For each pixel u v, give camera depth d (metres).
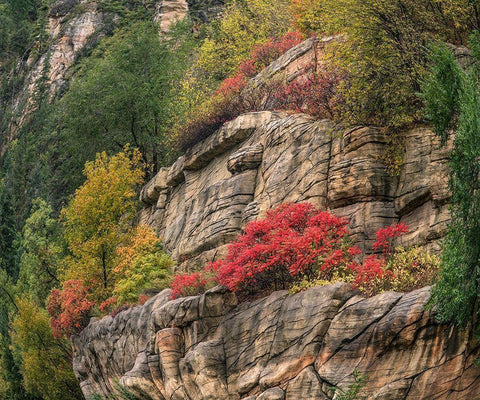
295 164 19.62
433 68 13.41
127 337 21.67
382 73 17.61
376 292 13.72
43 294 32.41
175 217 27.52
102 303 24.28
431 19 18.12
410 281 13.73
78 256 28.70
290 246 15.59
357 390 12.51
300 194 18.88
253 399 15.02
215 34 48.34
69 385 28.58
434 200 15.50
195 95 34.88
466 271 11.80
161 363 18.14
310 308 14.34
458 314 11.66
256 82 27.97
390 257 15.41
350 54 18.50
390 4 17.97
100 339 23.59
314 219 16.28
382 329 12.74
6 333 34.22
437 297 11.79
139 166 35.00
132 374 19.25
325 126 19.17
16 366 33.09
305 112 22.09
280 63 27.08
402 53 17.66
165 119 35.00
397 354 12.48
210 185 24.36
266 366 15.16
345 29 18.69
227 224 21.89
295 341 14.45
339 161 18.22
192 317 17.84
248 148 22.36
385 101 17.41
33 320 28.97
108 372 23.22
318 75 21.14
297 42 30.38
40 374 28.52
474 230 12.05
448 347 11.91
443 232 15.04
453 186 12.57
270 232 16.69
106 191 28.58
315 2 21.19
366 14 18.05
